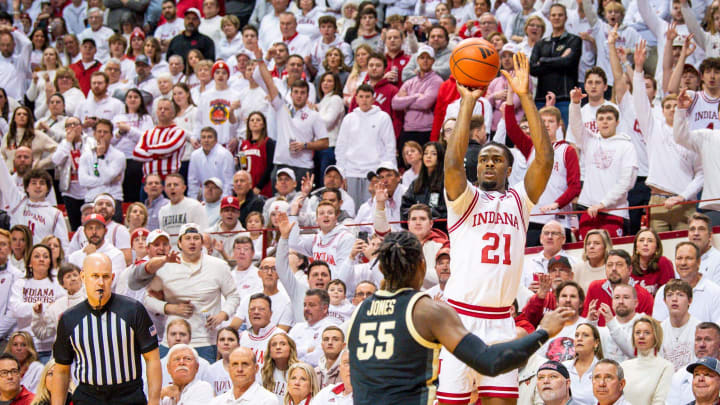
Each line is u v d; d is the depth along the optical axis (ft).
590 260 34.78
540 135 21.58
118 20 67.62
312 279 36.06
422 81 48.96
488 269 21.12
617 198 38.55
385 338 17.60
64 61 65.46
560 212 37.65
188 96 54.13
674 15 50.62
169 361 32.63
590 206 39.63
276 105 49.70
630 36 52.54
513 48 47.88
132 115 53.78
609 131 39.42
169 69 58.70
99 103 56.08
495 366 16.84
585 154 40.09
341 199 42.39
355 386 17.80
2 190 46.47
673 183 39.73
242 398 31.09
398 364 17.46
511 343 17.11
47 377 32.76
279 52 55.01
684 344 30.76
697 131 38.86
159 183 47.44
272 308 36.32
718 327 29.07
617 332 30.81
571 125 40.29
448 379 21.20
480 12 55.47
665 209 38.45
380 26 59.11
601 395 27.61
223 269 37.22
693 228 34.47
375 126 47.14
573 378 29.91
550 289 31.81
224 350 33.71
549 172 21.53
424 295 17.76
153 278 36.73
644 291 32.83
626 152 38.96
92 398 25.43
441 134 41.57
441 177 38.37
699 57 49.19
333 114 50.06
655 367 29.37
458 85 22.18
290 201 45.47
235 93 53.36
